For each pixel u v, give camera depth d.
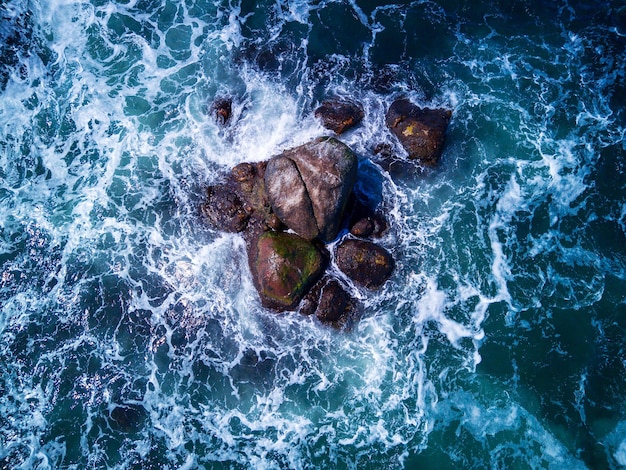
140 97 17.83
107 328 14.76
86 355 14.44
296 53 18.38
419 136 16.44
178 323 14.85
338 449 13.55
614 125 17.41
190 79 18.06
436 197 16.30
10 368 14.24
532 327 14.81
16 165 16.94
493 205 16.28
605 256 15.60
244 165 16.23
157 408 13.91
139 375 14.28
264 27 18.86
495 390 14.16
